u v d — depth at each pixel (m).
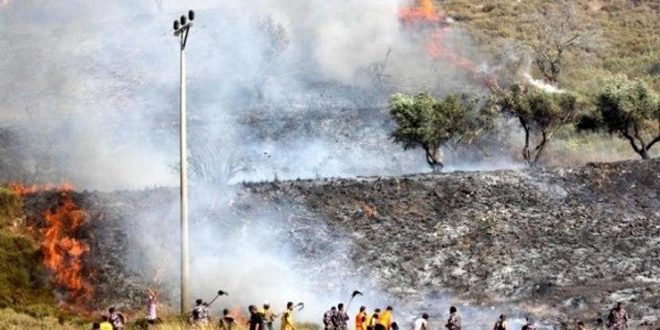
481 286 104.19
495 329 83.88
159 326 89.31
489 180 126.06
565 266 107.69
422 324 85.56
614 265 108.00
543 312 95.81
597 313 94.31
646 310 94.19
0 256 105.25
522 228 115.44
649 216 119.19
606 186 125.62
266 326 84.94
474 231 114.44
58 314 98.00
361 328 85.12
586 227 116.19
